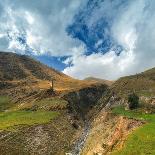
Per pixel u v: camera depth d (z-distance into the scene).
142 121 71.50
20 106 139.12
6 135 81.25
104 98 162.38
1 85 171.50
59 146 89.62
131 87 141.25
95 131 95.00
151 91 123.56
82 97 166.88
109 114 97.19
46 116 110.06
